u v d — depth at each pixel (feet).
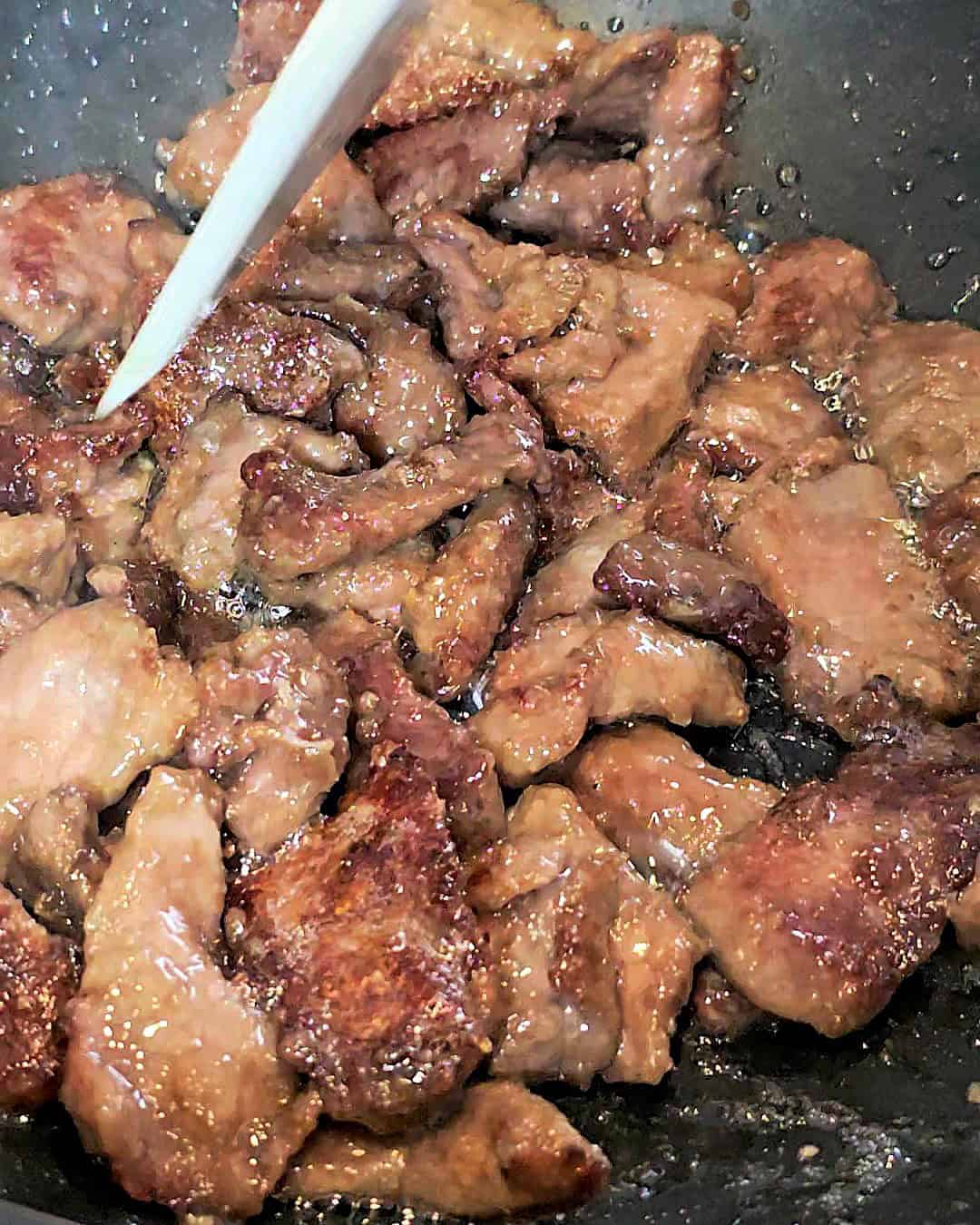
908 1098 0.81
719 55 1.07
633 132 1.13
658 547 0.94
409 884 0.80
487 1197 0.77
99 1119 0.76
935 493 1.02
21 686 0.87
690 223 1.12
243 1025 0.78
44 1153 0.79
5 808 0.85
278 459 0.94
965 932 0.85
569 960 0.80
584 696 0.89
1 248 1.06
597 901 0.82
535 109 1.09
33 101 1.14
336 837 0.82
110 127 1.15
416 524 0.94
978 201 1.08
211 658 0.89
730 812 0.89
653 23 1.12
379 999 0.77
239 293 1.01
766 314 1.08
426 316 1.09
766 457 1.02
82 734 0.86
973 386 1.04
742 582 0.93
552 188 1.12
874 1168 0.77
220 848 0.83
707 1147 0.80
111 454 0.97
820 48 1.08
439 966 0.78
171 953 0.78
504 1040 0.80
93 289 1.07
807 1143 0.79
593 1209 0.77
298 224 1.05
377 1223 0.79
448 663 0.92
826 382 1.10
